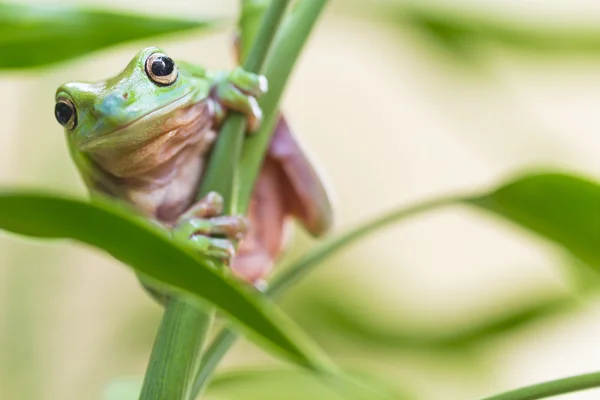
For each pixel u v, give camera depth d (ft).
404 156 3.28
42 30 1.45
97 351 2.60
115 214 1.22
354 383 1.39
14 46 1.45
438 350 2.04
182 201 1.51
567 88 3.02
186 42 2.88
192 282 1.23
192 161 1.50
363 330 2.08
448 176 3.27
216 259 1.40
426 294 3.11
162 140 1.48
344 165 3.23
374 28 2.61
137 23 1.46
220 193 1.40
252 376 1.58
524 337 2.02
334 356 2.14
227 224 1.39
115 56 2.77
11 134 2.56
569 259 1.63
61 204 1.22
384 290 2.75
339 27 2.91
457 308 2.31
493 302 2.03
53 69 1.46
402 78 3.25
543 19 1.91
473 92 2.52
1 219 1.23
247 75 1.39
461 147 3.24
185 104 1.47
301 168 1.56
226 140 1.40
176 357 1.33
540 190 1.45
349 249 2.49
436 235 3.17
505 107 2.65
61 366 2.55
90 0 1.90
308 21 1.40
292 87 3.24
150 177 1.50
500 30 1.91
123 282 2.72
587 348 2.90
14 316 1.93
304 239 2.32
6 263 1.97
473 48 1.94
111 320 2.64
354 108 3.28
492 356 2.03
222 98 1.40
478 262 3.17
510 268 3.15
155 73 1.47
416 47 2.09
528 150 2.76
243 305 1.24
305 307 2.06
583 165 2.62
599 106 3.16
